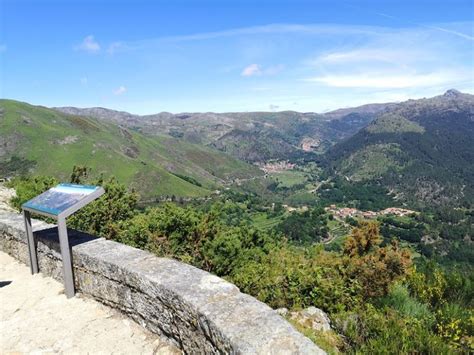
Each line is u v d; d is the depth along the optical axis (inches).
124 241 319.0
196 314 111.0
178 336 122.6
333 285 225.6
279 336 92.9
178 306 120.7
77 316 153.7
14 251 231.3
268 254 373.4
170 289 124.8
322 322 187.3
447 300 207.5
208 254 329.4
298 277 230.8
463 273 242.1
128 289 145.6
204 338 108.0
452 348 139.4
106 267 155.3
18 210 357.7
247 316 103.8
